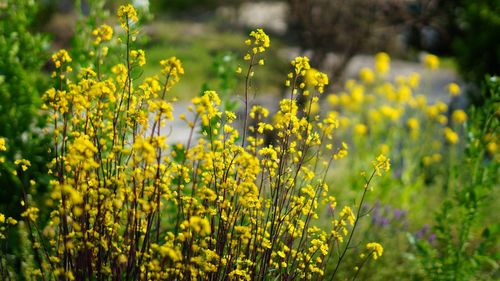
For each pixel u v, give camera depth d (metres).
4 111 4.56
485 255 4.63
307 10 9.24
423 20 9.70
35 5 5.00
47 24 16.80
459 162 7.33
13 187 4.46
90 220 2.99
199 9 24.23
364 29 9.20
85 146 2.68
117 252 2.98
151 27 20.45
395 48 19.22
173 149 4.40
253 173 2.92
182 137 9.30
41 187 4.58
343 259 4.97
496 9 9.20
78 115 3.19
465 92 9.66
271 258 3.34
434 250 4.76
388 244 5.55
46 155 4.57
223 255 3.28
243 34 20.44
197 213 2.85
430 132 7.83
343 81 9.71
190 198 2.88
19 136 4.57
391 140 7.52
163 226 4.46
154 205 2.83
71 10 18.84
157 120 2.82
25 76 4.62
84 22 4.86
